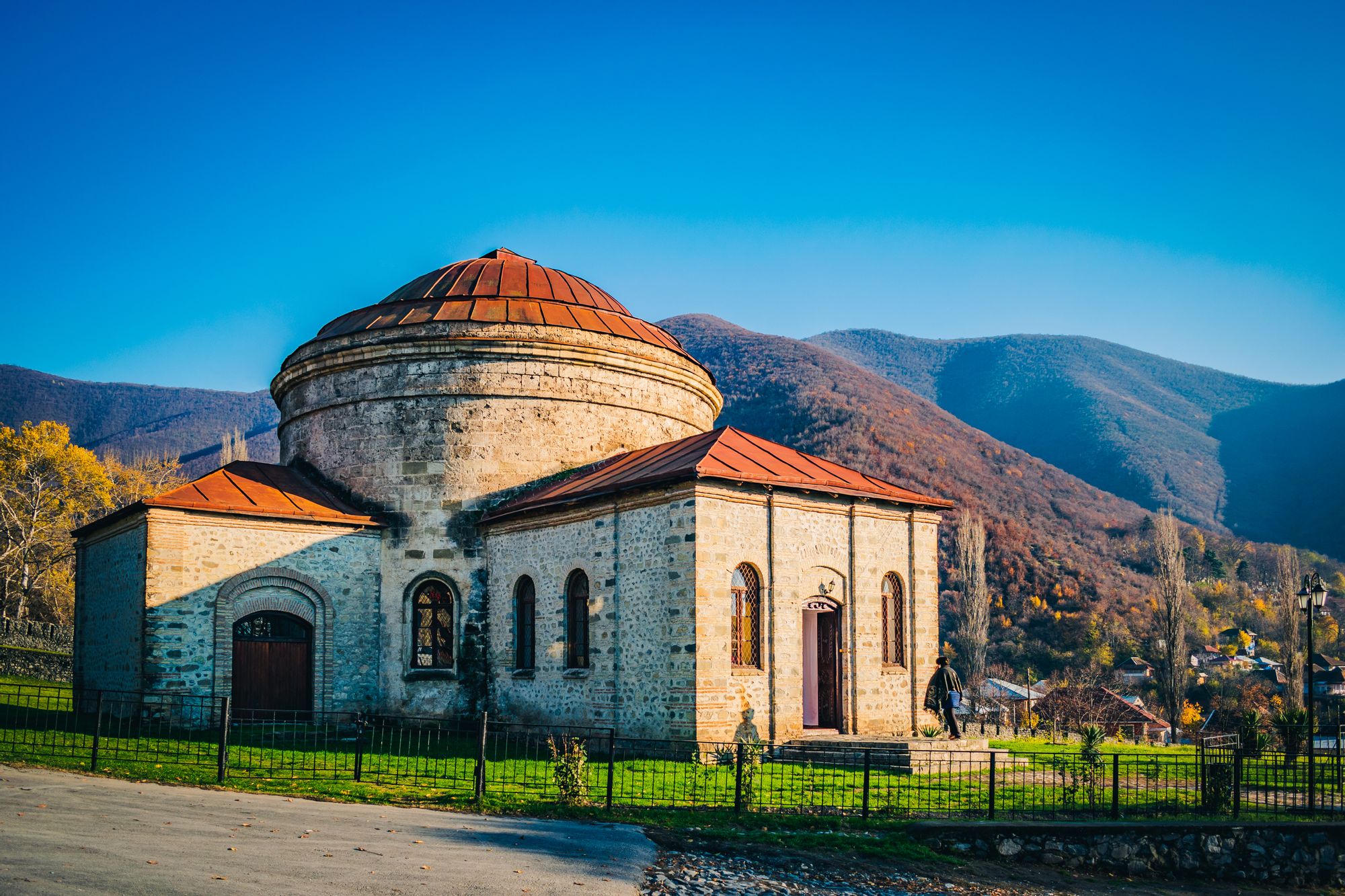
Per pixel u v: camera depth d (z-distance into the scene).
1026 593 96.25
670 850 13.38
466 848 12.27
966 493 112.62
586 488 24.77
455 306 29.50
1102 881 14.71
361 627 27.52
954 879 13.55
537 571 25.80
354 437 28.81
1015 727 42.97
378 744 23.77
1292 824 16.16
